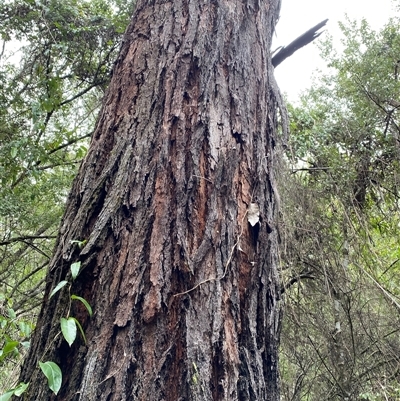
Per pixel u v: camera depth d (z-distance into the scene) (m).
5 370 3.02
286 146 2.14
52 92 4.71
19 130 4.77
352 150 5.12
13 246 5.62
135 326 1.25
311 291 4.58
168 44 1.75
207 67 1.69
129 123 1.61
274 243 1.63
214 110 1.62
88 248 1.36
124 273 1.32
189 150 1.51
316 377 4.59
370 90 5.09
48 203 5.34
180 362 1.22
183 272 1.33
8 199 4.53
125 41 1.93
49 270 1.47
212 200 1.45
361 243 4.58
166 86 1.65
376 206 5.10
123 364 1.20
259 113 1.80
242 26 1.91
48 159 4.69
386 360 4.44
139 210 1.41
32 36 4.81
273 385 1.42
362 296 4.50
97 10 5.12
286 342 4.46
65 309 1.32
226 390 1.22
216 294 1.33
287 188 3.98
